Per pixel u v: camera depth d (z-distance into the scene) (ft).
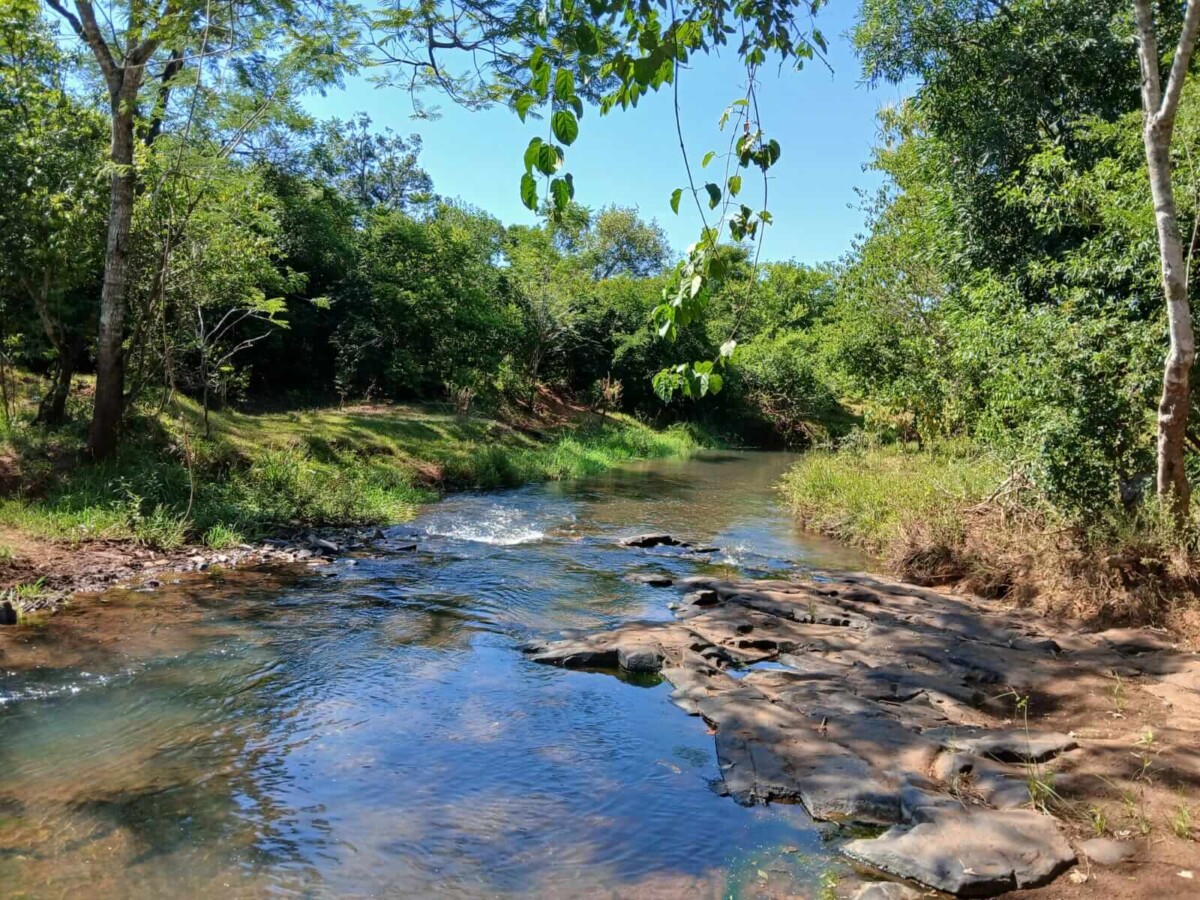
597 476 71.36
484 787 15.24
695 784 15.62
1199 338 28.07
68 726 17.12
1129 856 12.57
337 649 22.80
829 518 45.50
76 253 38.96
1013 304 36.35
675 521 48.60
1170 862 12.38
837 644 24.44
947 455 56.29
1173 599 24.81
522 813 14.33
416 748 16.81
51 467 36.86
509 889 12.07
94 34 37.35
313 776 15.43
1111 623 25.31
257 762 15.92
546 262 99.14
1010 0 45.60
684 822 14.19
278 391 73.36
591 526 45.73
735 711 18.57
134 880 11.88
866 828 14.06
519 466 64.95
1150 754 16.10
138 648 21.99
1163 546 25.31
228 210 42.11
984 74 45.55
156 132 43.09
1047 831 13.26
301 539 37.11
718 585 31.35
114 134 38.19
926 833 13.25
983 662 22.20
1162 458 25.90
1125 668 21.54
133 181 38.55
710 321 131.54
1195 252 28.60
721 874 12.63
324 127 77.15
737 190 12.39
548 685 20.77
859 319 68.23
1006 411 34.65
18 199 36.50
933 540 34.40
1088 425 27.94
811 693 19.94
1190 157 28.63
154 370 42.91
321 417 62.08
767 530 46.62
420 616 26.37
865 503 43.93
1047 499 30.17
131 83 38.11
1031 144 40.32
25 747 16.08
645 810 14.57
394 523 43.11
